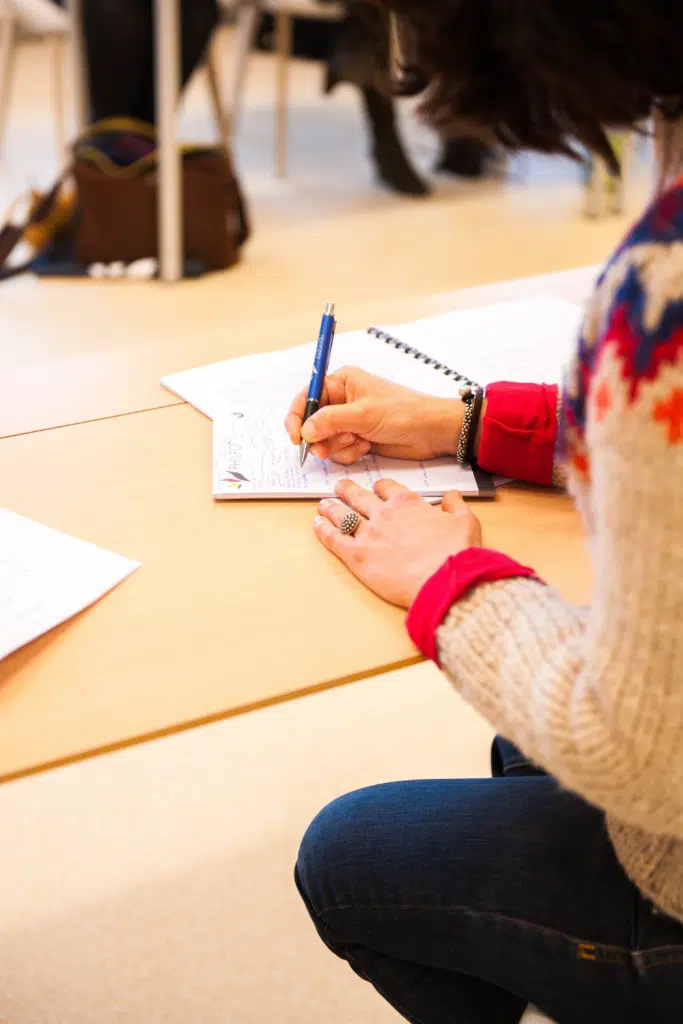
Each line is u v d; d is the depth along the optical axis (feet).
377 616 2.38
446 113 2.11
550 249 11.60
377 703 5.68
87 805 5.04
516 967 2.54
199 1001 4.24
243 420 3.16
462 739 5.46
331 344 3.26
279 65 13.39
